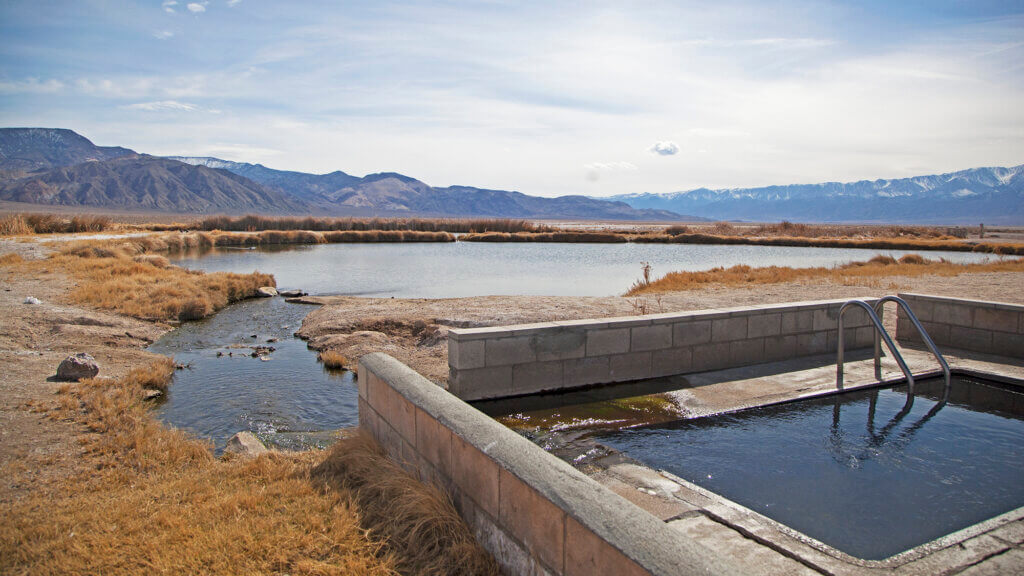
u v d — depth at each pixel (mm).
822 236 68062
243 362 10930
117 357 10422
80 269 20969
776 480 4414
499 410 6102
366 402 5051
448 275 26922
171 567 3150
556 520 2619
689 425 5648
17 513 3844
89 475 4719
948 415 5898
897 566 3158
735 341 7676
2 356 9023
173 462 5125
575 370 6785
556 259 36375
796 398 6359
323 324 13516
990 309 8195
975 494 4191
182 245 42750
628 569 2178
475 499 3334
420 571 3152
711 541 3393
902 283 19172
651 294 17047
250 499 3973
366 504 3920
